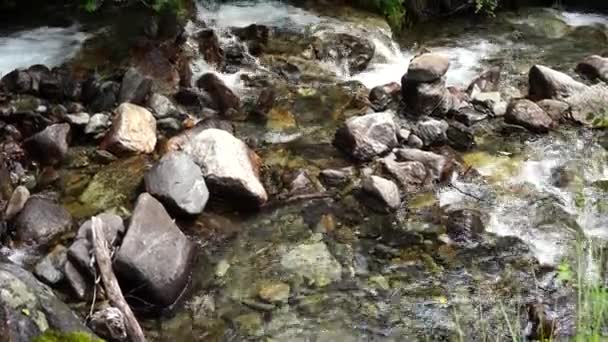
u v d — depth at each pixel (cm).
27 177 620
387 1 888
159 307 532
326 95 738
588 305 448
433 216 605
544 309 529
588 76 798
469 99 735
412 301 543
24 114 662
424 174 634
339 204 612
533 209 614
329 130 689
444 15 962
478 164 659
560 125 707
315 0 905
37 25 822
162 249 541
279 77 763
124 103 673
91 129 655
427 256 575
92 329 499
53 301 474
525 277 558
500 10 988
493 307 537
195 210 584
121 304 512
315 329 525
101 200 602
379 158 653
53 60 758
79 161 637
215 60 768
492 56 864
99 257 526
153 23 789
